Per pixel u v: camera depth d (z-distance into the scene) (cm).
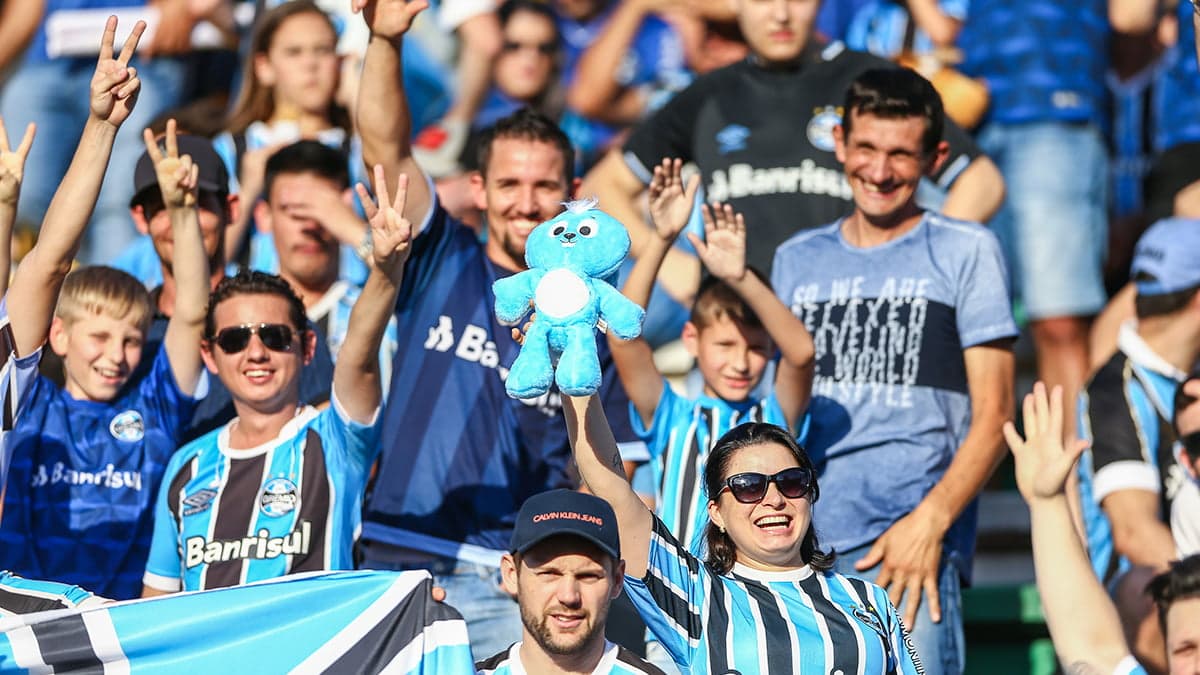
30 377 1791
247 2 2864
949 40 2720
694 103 2348
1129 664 1783
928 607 1931
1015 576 2539
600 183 2420
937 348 2009
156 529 1867
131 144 2777
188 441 2005
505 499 1947
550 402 1973
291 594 1628
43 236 1755
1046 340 2664
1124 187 2775
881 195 2025
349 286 2331
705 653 1550
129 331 1975
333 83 2642
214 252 2142
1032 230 2655
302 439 1856
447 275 2017
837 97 2277
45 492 1936
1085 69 2659
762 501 1595
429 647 1623
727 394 1977
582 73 2853
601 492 1543
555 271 1496
